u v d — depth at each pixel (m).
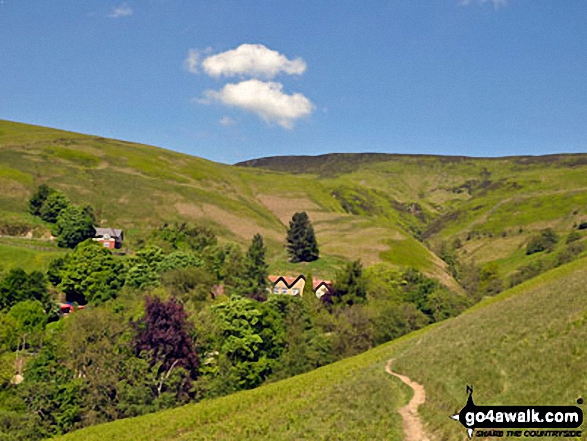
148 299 66.56
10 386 65.00
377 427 29.25
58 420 57.16
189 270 102.44
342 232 191.12
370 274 131.12
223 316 74.38
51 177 181.88
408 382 36.59
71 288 107.19
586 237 198.75
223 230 173.75
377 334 86.69
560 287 46.41
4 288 92.25
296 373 73.06
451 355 37.34
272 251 164.38
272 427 35.12
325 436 29.95
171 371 63.09
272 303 86.25
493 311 48.19
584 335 30.19
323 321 88.69
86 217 137.88
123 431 46.22
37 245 130.00
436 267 164.50
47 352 67.06
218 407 47.44
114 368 62.06
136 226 162.88
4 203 150.88
